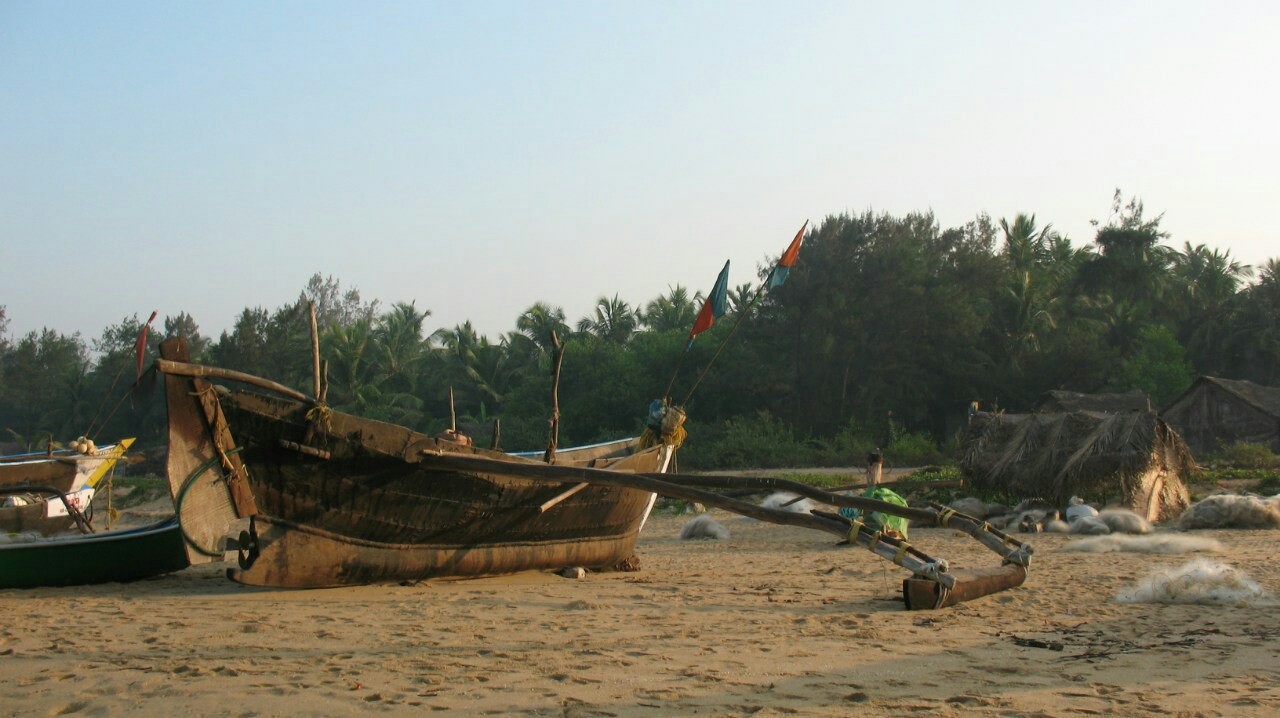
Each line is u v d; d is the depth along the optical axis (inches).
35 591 360.8
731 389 1940.2
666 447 472.4
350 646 249.6
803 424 1923.0
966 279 2071.9
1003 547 365.1
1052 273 2427.4
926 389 1957.4
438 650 244.2
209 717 181.6
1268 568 416.5
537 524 395.5
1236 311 2234.3
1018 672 219.1
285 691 199.6
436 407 2400.3
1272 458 1209.4
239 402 318.0
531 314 2397.9
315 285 3703.3
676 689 202.1
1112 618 293.3
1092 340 1951.3
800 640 258.7
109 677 213.0
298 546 335.6
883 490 531.8
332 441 327.3
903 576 410.3
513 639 259.9
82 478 721.6
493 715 181.8
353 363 2192.4
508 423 1987.0
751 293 2332.7
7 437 2854.3
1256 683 206.2
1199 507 641.0
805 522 330.0
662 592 357.7
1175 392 1790.1
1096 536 566.3
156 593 353.1
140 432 2412.6
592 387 2004.2
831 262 1913.1
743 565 466.0
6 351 3905.0
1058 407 1460.4
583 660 231.3
